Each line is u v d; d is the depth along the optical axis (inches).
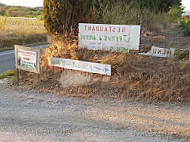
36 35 768.3
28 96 232.1
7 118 178.2
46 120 174.6
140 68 270.8
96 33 339.3
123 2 528.1
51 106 204.4
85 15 375.2
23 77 292.4
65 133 153.0
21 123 169.0
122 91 234.4
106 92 235.1
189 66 260.2
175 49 319.9
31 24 989.8
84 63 268.2
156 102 212.2
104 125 165.8
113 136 148.9
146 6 675.4
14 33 718.5
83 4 362.6
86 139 144.6
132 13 479.8
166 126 164.1
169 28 547.8
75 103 211.8
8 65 393.4
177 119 176.4
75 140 143.3
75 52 318.3
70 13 351.3
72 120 174.6
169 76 243.6
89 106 203.9
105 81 255.0
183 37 442.6
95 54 324.2
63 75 279.6
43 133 152.9
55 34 354.9
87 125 165.6
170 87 230.1
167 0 953.5
